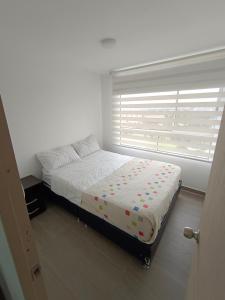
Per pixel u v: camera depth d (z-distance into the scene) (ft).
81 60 8.83
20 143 7.99
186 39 6.32
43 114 8.76
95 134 12.60
